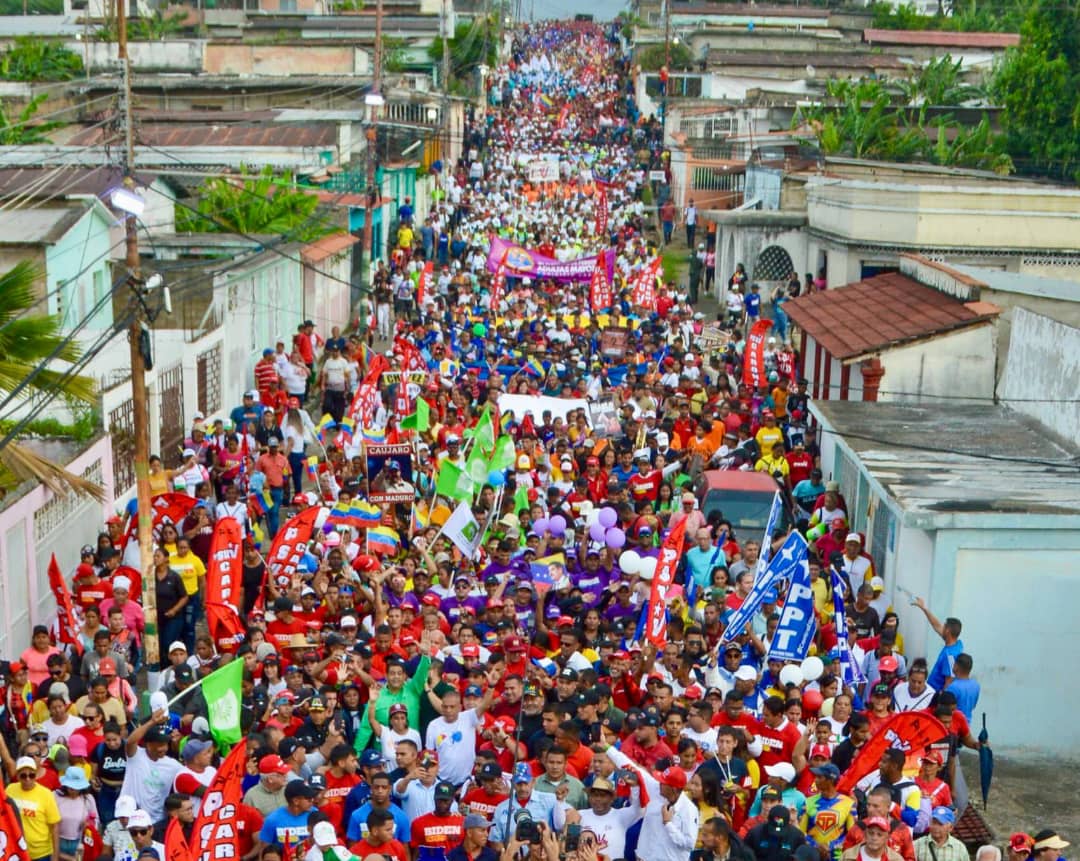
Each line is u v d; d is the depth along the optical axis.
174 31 66.25
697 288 49.00
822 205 41.44
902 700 15.98
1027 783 17.31
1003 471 20.45
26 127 42.59
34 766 12.77
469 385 30.12
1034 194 35.91
